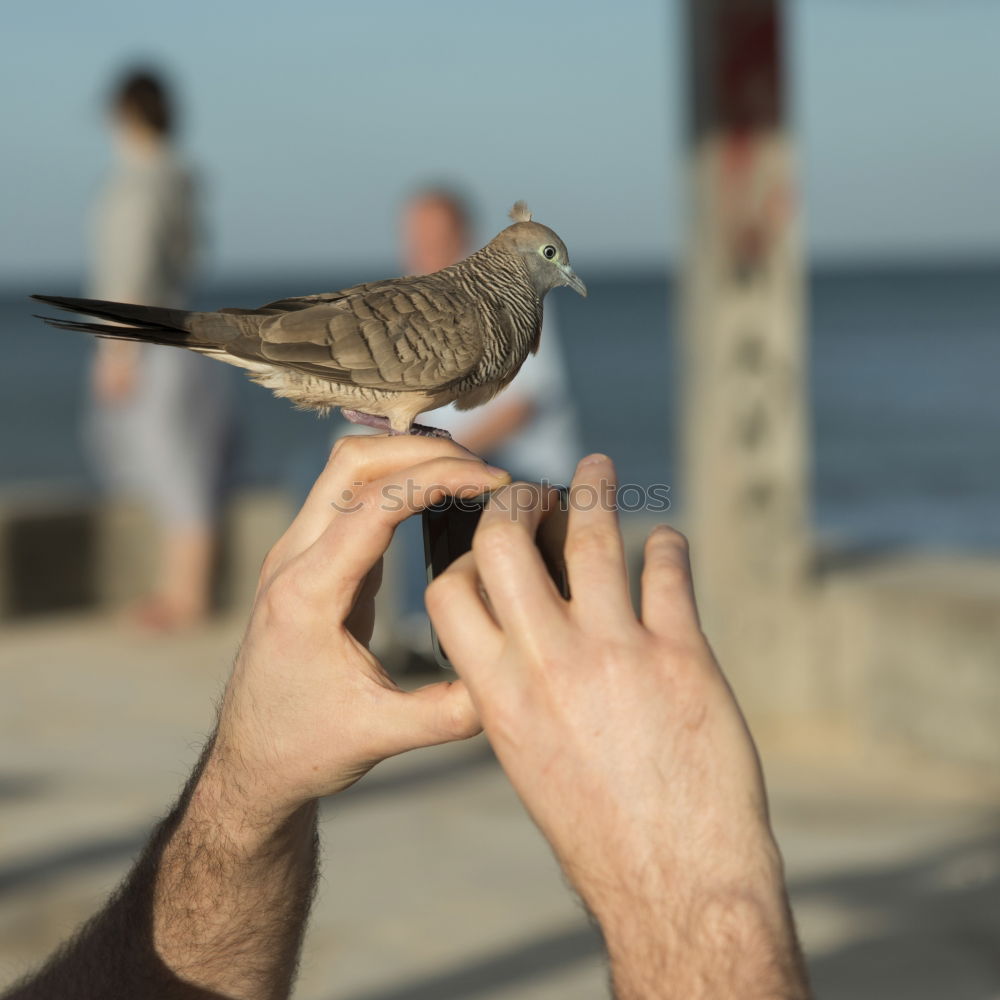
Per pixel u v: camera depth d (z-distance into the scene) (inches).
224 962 83.7
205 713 346.0
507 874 249.8
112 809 279.3
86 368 4160.9
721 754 57.6
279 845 82.0
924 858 258.2
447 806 285.4
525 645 58.7
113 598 462.9
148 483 426.0
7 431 2768.2
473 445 284.2
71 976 84.6
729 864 56.5
